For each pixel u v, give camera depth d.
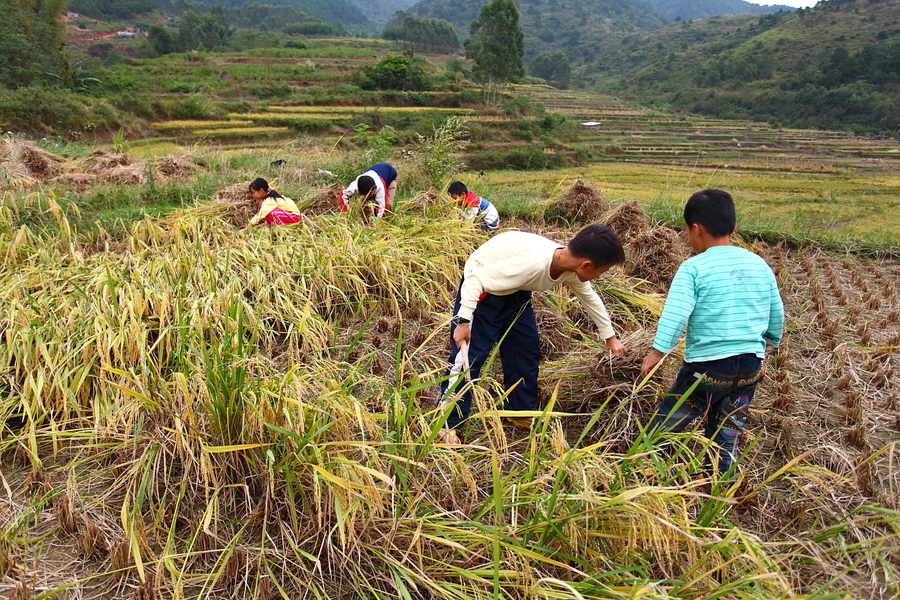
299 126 37.62
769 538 2.64
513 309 3.25
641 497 2.24
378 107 45.78
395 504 2.43
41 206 6.14
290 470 2.55
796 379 3.99
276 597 2.27
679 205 7.87
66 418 3.03
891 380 3.96
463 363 3.09
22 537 2.43
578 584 2.09
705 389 2.88
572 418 3.46
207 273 4.13
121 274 4.09
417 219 5.56
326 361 3.26
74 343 3.39
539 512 2.31
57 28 34.09
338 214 5.71
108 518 2.57
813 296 5.50
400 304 4.73
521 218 7.68
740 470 3.01
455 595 2.15
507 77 55.25
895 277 6.29
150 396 2.89
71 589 2.25
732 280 2.81
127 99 32.88
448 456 2.62
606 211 7.34
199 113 36.75
